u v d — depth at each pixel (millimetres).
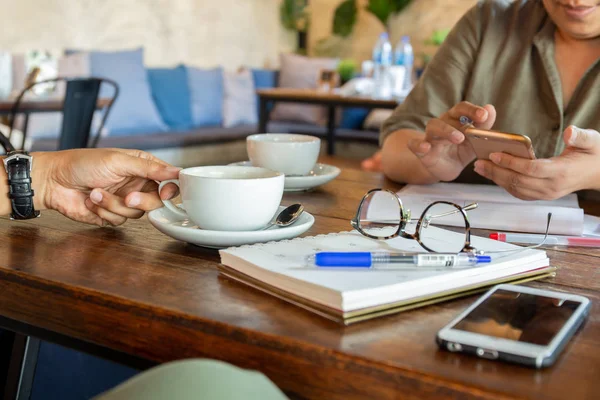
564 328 566
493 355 527
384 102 3969
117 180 906
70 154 921
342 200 1181
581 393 483
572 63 1453
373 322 604
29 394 888
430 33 6301
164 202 898
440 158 1231
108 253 814
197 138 4691
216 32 6082
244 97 5727
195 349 608
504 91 1512
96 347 684
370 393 528
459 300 669
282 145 1210
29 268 741
